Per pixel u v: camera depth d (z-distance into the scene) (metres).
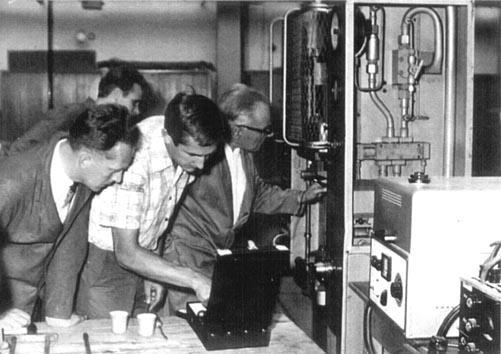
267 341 2.09
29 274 2.51
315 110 2.96
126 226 2.33
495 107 4.66
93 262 2.60
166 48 5.07
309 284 3.32
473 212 2.06
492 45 4.67
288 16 3.08
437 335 1.99
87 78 5.01
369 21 2.85
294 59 3.06
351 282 2.79
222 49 4.97
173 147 2.29
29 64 4.95
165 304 2.92
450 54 3.02
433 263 2.06
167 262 2.35
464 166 2.98
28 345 2.03
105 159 2.11
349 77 2.70
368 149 3.01
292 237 3.53
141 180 2.35
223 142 2.92
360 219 3.03
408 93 3.04
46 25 4.93
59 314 2.22
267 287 2.05
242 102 2.93
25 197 2.27
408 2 2.79
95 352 2.01
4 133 4.92
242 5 5.00
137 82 3.07
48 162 2.23
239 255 2.01
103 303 2.63
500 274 1.81
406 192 2.13
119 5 5.01
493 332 1.66
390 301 2.23
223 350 2.05
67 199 2.29
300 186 3.59
